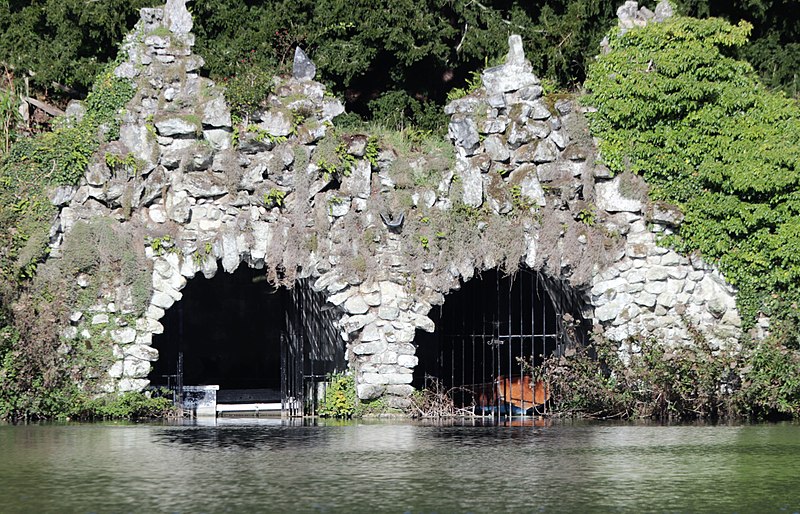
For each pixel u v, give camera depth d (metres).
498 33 55.53
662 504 24.88
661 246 41.44
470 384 44.69
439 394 41.94
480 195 40.97
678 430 37.38
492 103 41.31
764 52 56.31
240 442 34.12
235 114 39.84
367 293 40.38
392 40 53.75
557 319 43.69
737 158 40.47
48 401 38.34
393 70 56.41
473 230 40.84
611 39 42.25
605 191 41.66
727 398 40.72
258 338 56.62
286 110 40.12
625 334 41.38
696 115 41.03
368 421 39.94
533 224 41.16
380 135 41.38
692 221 41.28
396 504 24.73
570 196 41.41
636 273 41.44
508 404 43.81
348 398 41.06
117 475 28.09
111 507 24.30
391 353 40.50
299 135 40.16
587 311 42.41
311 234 40.00
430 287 40.66
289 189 40.22
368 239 40.34
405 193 40.66
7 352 37.84
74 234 38.78
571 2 56.31
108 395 39.12
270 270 39.72
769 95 42.00
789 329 40.47
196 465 29.70
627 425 38.97
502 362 45.69
